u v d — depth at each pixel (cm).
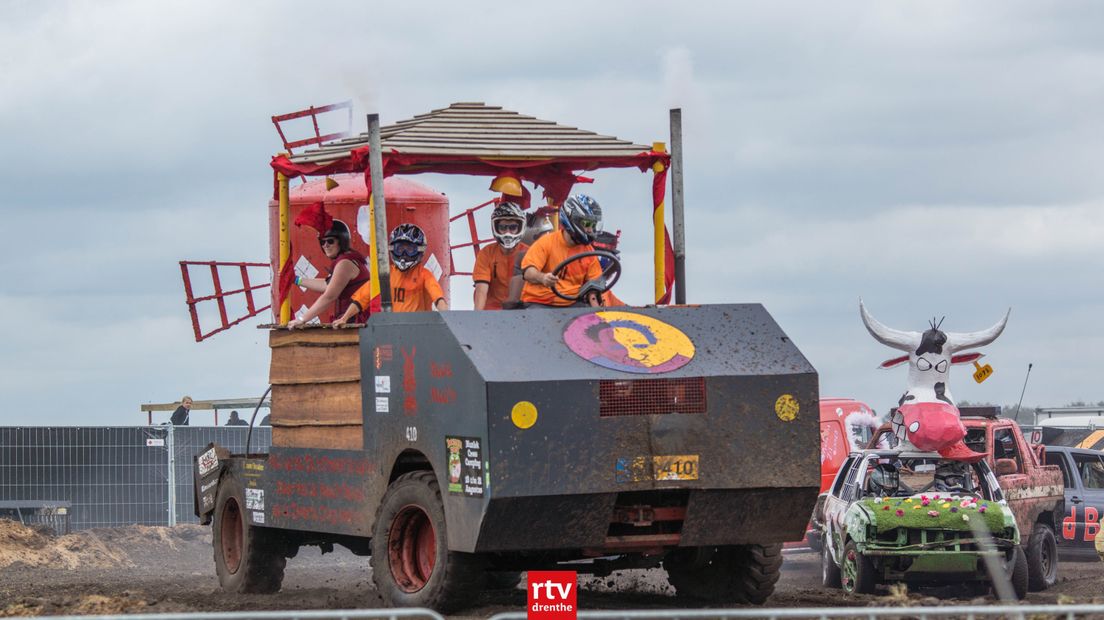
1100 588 2714
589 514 1689
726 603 1962
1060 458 3484
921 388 2709
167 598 2105
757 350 1775
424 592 1761
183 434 3934
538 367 1664
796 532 1817
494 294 2077
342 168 2069
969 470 2695
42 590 2402
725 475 1727
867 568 2414
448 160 1967
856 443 3522
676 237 2023
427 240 2291
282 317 2180
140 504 3897
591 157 2006
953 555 2389
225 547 2333
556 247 1909
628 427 1684
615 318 1762
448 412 1694
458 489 1680
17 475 3831
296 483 2059
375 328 1852
